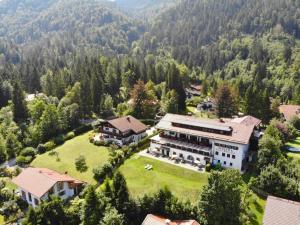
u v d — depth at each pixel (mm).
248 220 55219
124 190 56000
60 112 106250
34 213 54500
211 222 50719
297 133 94125
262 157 68062
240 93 142125
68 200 65875
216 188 50562
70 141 96875
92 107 121875
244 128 74750
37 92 148625
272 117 103812
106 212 52312
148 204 55875
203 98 142625
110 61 172750
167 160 76188
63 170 78500
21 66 185625
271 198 48125
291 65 195250
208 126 75500
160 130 89125
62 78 140500
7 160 89938
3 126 101312
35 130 97875
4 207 64938
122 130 88250
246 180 66375
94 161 80938
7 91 131000
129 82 140375
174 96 117500
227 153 71562
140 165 74750
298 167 66500
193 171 70750
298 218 44219
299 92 138000
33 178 67000
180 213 54344
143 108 111812
